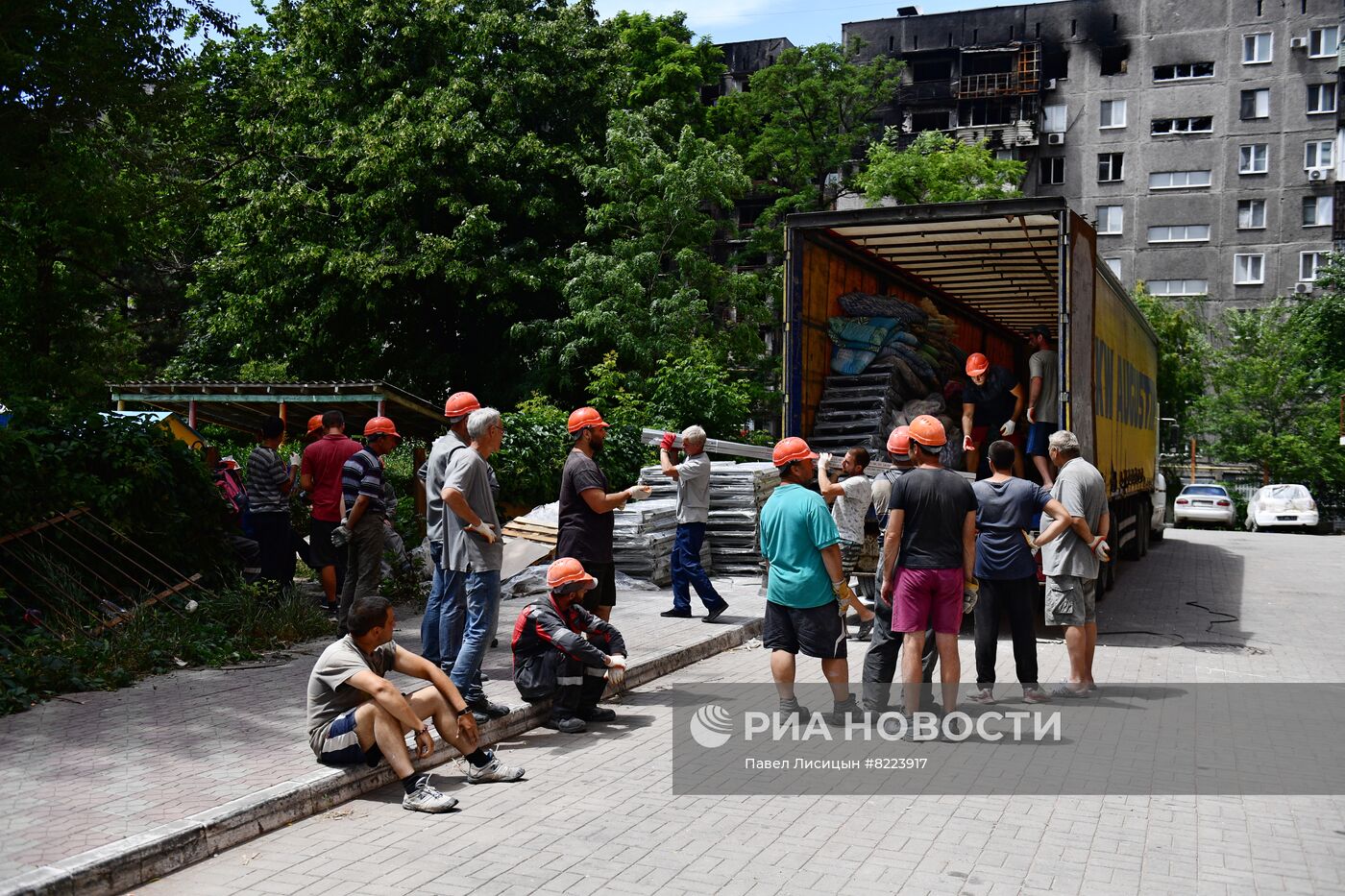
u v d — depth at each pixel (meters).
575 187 29.80
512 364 29.02
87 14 15.34
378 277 25.69
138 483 9.62
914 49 51.94
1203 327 43.06
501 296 27.98
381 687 5.45
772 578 7.14
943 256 13.77
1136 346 17.28
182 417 16.05
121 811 4.85
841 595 7.01
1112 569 14.95
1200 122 47.72
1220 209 47.28
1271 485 36.97
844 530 10.48
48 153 16.12
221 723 6.50
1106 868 4.64
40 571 8.76
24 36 15.17
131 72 16.25
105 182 16.61
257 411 16.78
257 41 29.27
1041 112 49.81
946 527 6.91
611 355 24.70
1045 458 12.82
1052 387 12.89
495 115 28.05
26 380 18.75
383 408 16.00
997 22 50.75
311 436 10.34
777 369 31.52
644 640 9.58
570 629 7.11
